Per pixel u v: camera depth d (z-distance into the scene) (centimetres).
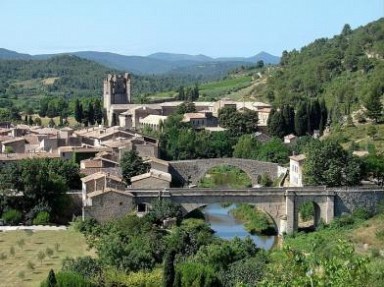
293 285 4666
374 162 18575
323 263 4750
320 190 16975
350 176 17975
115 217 15975
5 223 16162
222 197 16775
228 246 13062
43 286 10356
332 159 18025
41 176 16612
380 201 17288
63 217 16962
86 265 11806
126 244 13300
